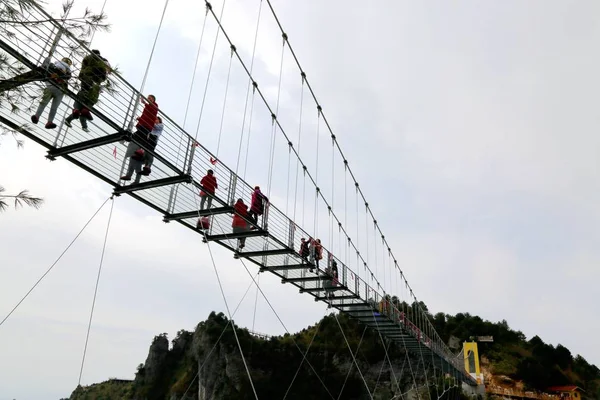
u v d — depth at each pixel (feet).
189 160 26.55
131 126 21.80
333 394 188.03
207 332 233.35
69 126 20.75
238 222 35.32
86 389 320.50
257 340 218.18
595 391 209.67
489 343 242.78
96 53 18.43
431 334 127.34
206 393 205.57
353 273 55.93
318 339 211.20
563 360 232.73
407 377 187.83
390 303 69.67
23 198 15.37
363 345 201.67
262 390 191.21
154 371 277.85
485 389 179.42
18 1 15.02
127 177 24.98
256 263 42.09
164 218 31.27
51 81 17.04
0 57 15.07
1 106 16.29
